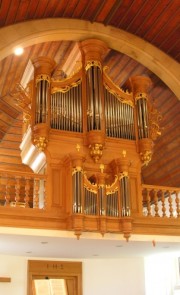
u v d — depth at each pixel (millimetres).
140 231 9016
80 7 9586
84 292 11867
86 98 9734
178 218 9406
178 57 10781
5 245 9484
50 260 11828
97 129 9242
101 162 9344
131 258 12555
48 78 9500
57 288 10008
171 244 9539
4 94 11711
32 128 9023
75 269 12016
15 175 8594
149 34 10469
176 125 11828
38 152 9406
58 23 9695
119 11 9836
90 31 10078
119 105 10031
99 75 9953
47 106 9188
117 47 10594
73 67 11102
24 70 11016
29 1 8625
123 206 8609
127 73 11781
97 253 11016
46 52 10695
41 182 9914
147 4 9438
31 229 8250
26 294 11227
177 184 12555
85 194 8438
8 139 12805
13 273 11266
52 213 8445
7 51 9039
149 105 10344
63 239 8656
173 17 9648
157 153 12719
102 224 8312
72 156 8602
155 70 10875
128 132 9844
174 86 10789
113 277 12266
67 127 9352
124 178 8828
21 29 9234
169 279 13398
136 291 12336
